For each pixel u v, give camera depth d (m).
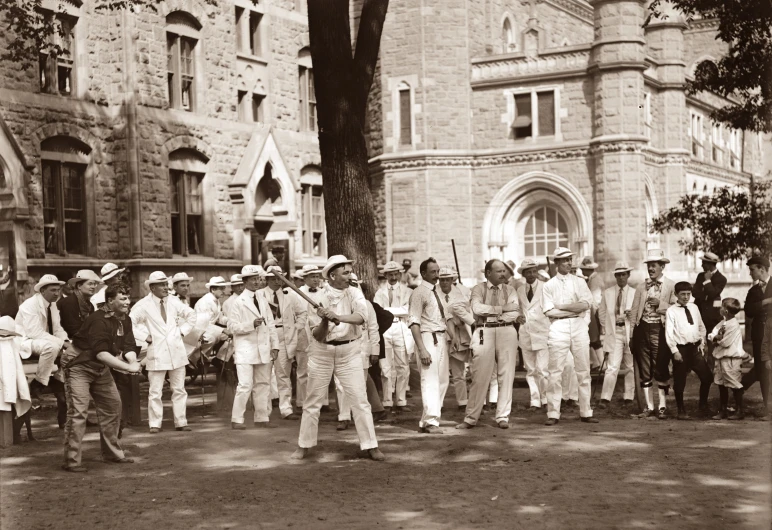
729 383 13.88
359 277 17.75
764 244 24.06
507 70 35.72
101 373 11.16
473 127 36.25
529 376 15.80
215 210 29.47
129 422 14.44
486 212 35.81
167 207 27.55
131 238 26.52
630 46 33.53
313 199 34.41
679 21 37.47
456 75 35.94
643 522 8.02
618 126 33.56
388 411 15.39
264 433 13.50
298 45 33.69
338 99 17.70
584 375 13.82
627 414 14.66
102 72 26.56
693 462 10.58
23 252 22.73
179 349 13.88
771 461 5.64
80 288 13.74
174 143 27.83
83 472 10.77
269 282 16.30
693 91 23.14
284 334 15.26
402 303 16.22
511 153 35.34
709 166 41.53
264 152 30.62
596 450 11.42
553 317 13.77
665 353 14.20
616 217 33.53
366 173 18.02
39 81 24.84
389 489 9.52
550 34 45.09
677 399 14.18
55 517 8.68
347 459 11.29
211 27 29.59
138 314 13.74
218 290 17.81
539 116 35.31
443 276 15.31
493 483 9.67
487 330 13.45
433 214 35.69
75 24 25.86
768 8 10.58
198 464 11.15
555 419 13.70
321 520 8.33
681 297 14.05
